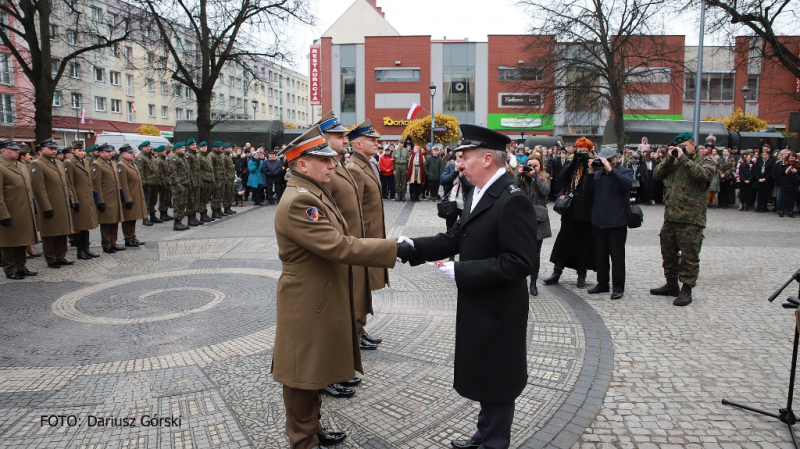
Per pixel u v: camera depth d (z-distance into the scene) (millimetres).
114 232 9977
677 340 5066
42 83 17375
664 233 6445
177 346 5094
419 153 17328
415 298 6641
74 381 4305
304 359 2922
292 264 2951
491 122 39969
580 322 5629
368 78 40469
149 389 4148
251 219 14109
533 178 6664
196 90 20828
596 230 6668
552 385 4121
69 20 24469
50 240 8703
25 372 4492
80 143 9305
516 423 3561
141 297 6828
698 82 16516
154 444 3352
